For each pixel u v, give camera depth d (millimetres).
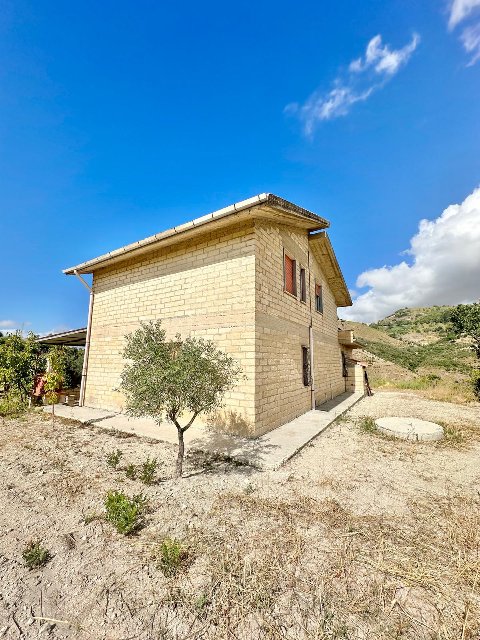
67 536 2812
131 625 1895
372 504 3588
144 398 3982
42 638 1793
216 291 6926
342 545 2773
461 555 2660
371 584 2287
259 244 6699
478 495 3885
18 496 3635
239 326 6438
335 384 13398
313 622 1937
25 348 9914
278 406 7168
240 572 2377
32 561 2410
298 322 8883
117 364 8977
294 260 8945
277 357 7262
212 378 4234
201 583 2256
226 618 1953
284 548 2699
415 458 5332
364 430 7316
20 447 5574
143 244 7633
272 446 5531
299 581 2301
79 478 4176
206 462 4859
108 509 3119
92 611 1998
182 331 7453
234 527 3027
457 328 15664
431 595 2203
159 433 6453
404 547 2768
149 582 2266
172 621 1928
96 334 9859
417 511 3441
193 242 7488
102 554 2588
